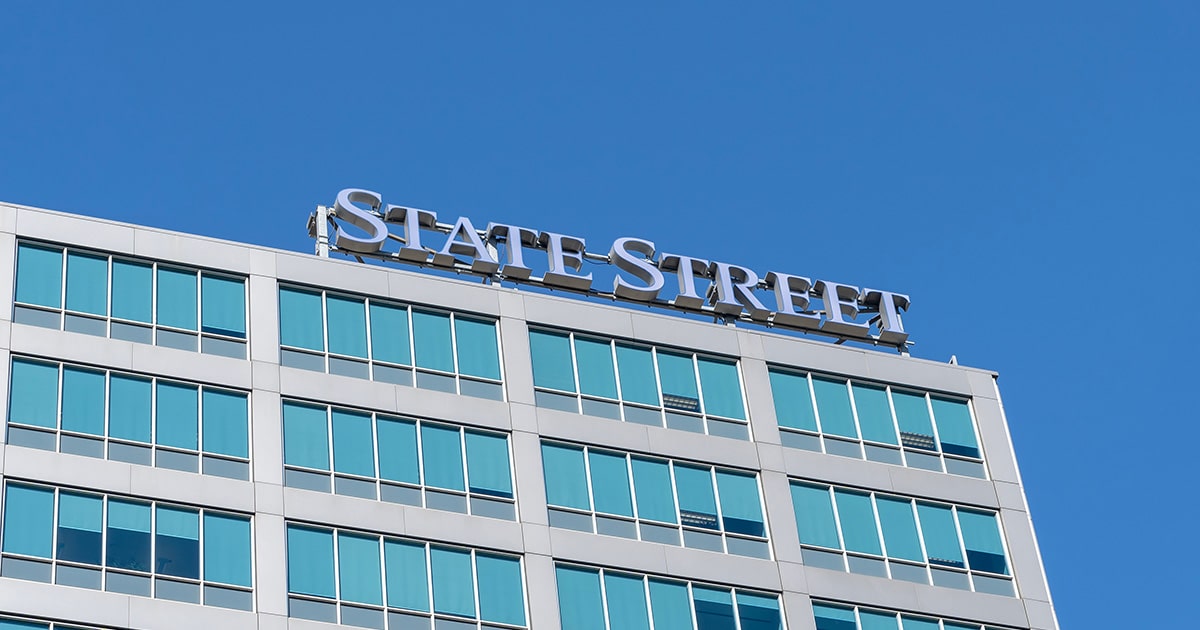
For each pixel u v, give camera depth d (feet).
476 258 266.98
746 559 248.93
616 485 250.16
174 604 222.07
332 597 229.45
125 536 225.76
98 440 231.91
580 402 256.11
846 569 252.83
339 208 265.13
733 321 275.59
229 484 233.35
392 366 250.78
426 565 235.20
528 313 261.44
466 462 245.24
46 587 218.79
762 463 258.16
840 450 263.90
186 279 248.73
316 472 238.27
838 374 270.67
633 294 272.51
